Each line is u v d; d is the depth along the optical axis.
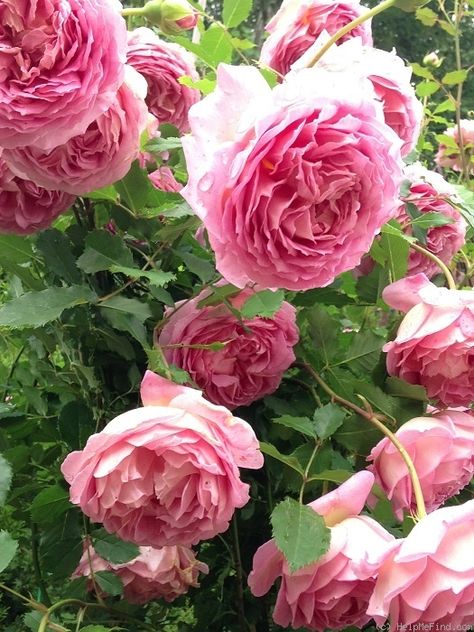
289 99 0.36
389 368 0.49
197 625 0.58
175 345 0.45
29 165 0.42
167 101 0.60
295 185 0.38
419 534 0.35
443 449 0.44
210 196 0.37
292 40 0.58
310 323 0.52
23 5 0.38
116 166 0.44
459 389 0.48
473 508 0.36
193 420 0.37
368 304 0.57
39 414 0.54
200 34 0.59
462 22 0.84
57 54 0.39
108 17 0.40
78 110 0.39
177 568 0.53
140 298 0.52
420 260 0.62
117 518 0.40
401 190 0.58
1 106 0.39
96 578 0.48
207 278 0.47
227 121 0.38
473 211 0.60
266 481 0.56
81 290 0.43
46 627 0.43
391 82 0.52
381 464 0.46
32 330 0.51
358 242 0.40
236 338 0.48
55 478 0.52
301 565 0.36
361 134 0.37
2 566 0.37
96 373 0.51
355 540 0.38
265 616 0.59
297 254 0.39
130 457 0.37
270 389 0.51
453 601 0.36
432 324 0.46
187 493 0.38
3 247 0.50
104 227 0.55
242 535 0.59
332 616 0.41
